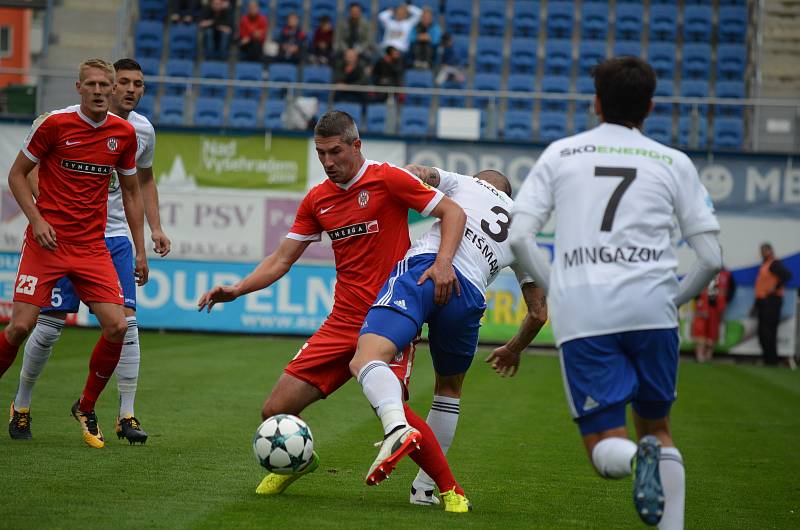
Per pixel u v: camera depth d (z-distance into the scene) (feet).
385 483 70.03
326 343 63.21
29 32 354.13
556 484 72.79
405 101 242.99
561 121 239.30
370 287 63.41
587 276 47.75
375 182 62.85
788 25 268.62
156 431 88.53
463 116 217.15
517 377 157.48
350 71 229.66
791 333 206.90
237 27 262.67
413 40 253.65
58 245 74.95
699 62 262.88
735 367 194.39
